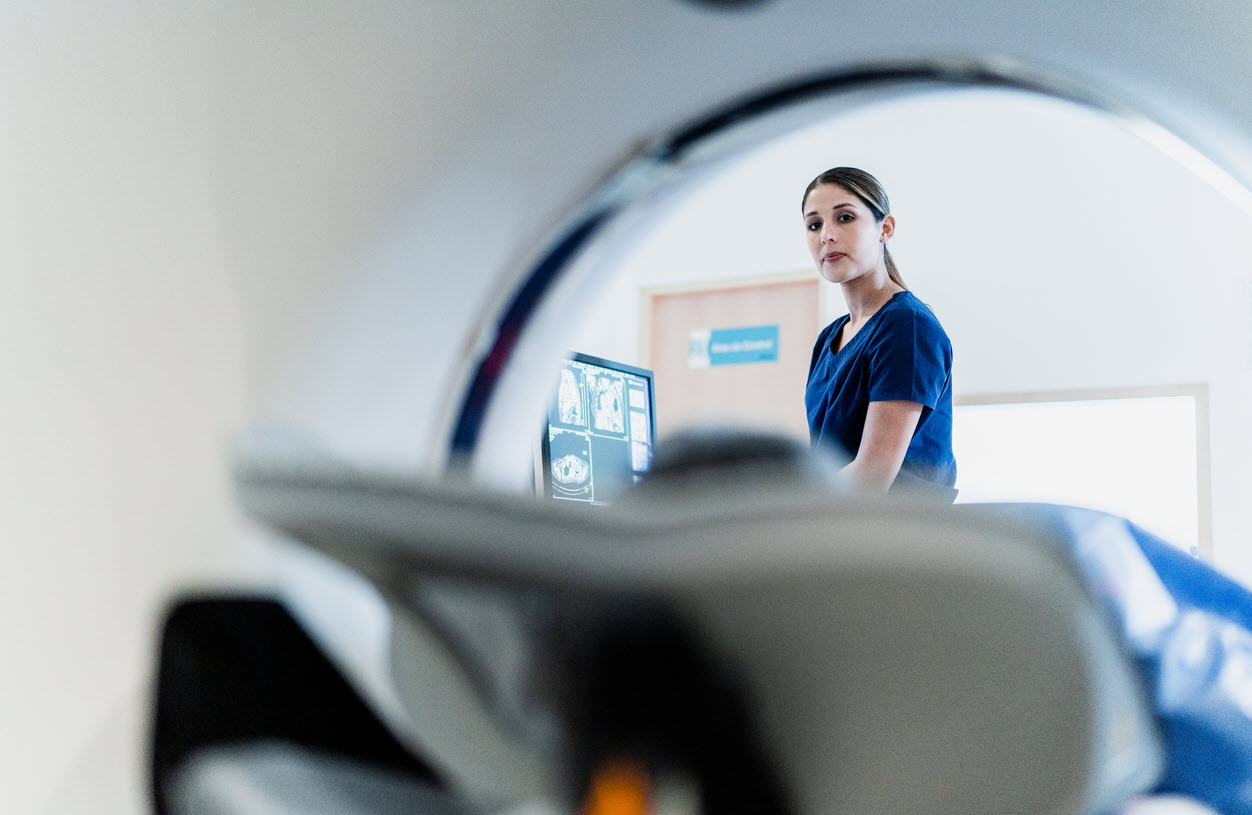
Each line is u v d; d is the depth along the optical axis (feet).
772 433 1.70
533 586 1.14
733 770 1.28
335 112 3.60
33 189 3.51
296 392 3.64
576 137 3.98
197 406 3.38
